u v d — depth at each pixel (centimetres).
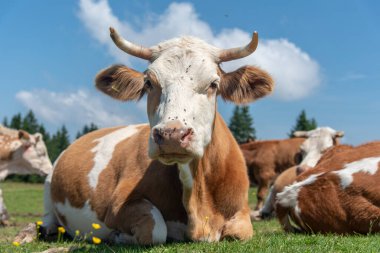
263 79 201
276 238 188
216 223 202
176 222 202
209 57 190
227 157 207
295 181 244
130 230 197
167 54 187
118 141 248
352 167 225
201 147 171
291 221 244
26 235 253
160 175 203
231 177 206
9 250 197
